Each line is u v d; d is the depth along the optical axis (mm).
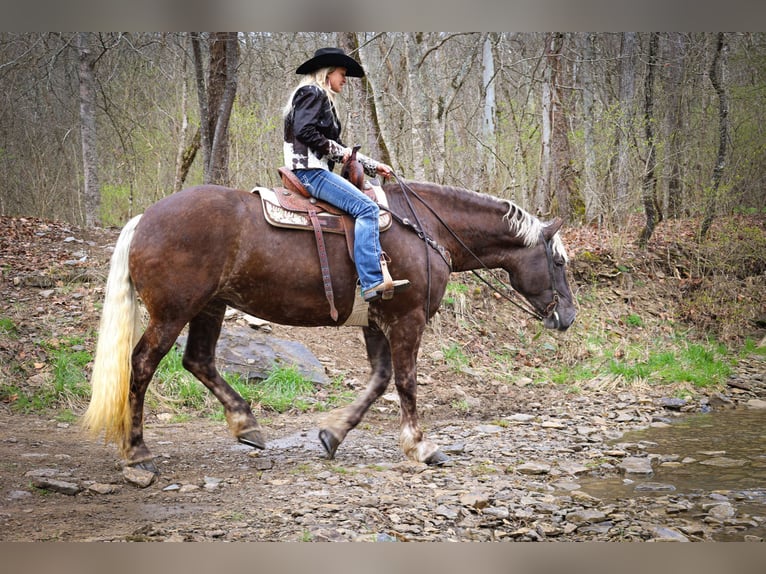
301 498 4391
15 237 10234
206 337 5227
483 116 13602
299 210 4859
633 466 5484
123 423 4586
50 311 8008
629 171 11852
